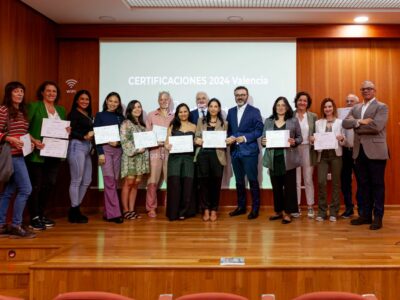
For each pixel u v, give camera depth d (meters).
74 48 5.32
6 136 3.44
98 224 4.31
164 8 4.69
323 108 4.51
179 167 4.59
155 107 5.27
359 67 5.27
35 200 4.01
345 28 5.12
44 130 3.99
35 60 4.70
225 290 2.61
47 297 2.61
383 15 4.82
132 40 5.28
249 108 4.70
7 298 1.36
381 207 3.97
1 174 3.40
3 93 4.06
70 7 4.61
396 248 3.14
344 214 4.65
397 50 5.28
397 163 5.23
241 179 4.77
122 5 4.55
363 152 4.07
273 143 4.29
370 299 1.43
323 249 3.11
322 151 4.42
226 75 5.26
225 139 4.51
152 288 2.61
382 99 5.25
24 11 4.47
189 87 5.27
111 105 4.55
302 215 4.83
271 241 3.42
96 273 2.62
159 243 3.36
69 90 5.29
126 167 4.51
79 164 4.36
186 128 4.64
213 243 3.35
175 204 4.54
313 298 1.38
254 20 5.03
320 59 5.28
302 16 4.88
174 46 5.29
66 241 3.44
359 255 2.91
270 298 1.46
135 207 5.20
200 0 4.52
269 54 5.26
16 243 3.35
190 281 2.61
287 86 5.25
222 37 5.16
